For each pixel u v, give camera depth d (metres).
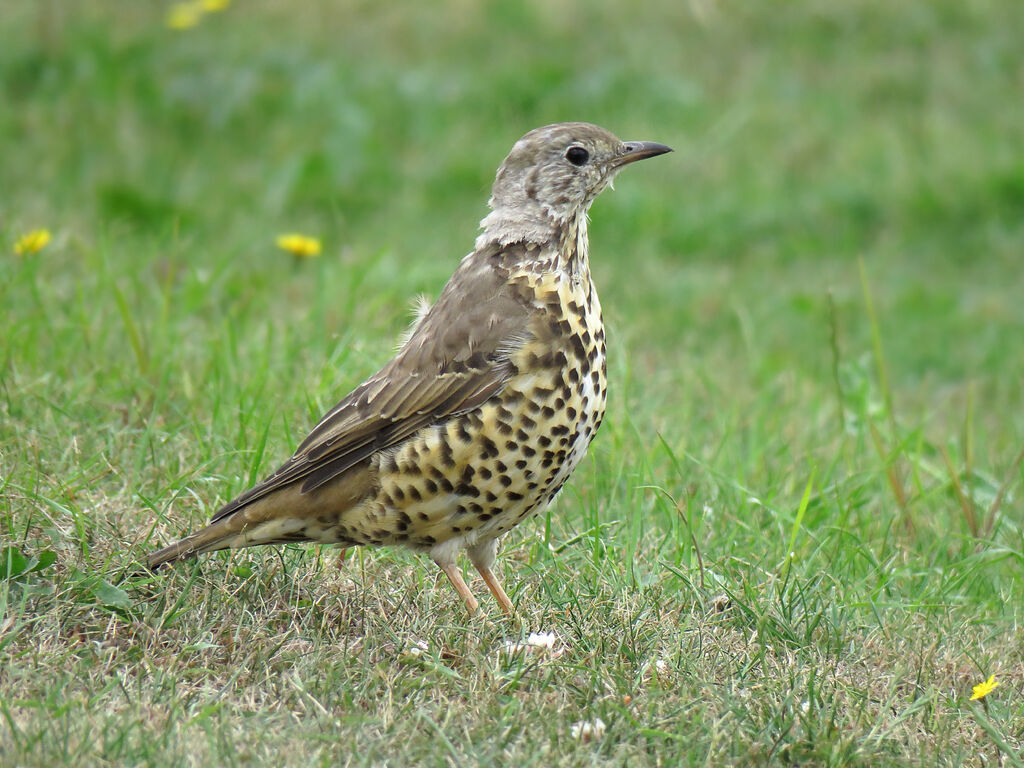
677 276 17.81
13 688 7.11
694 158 20.95
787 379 14.33
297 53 22.20
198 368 11.63
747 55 24.06
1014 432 13.65
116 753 6.54
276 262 16.05
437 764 6.77
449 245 17.33
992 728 7.49
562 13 24.61
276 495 8.34
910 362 16.42
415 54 23.22
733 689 7.77
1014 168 20.52
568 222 8.86
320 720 7.08
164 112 20.58
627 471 10.64
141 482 9.56
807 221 19.77
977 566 9.88
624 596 8.70
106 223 16.53
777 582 9.16
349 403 8.43
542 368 8.24
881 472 11.66
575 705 7.50
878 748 7.30
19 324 11.34
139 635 7.85
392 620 8.41
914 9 25.19
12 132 19.45
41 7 22.70
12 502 8.74
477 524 8.45
